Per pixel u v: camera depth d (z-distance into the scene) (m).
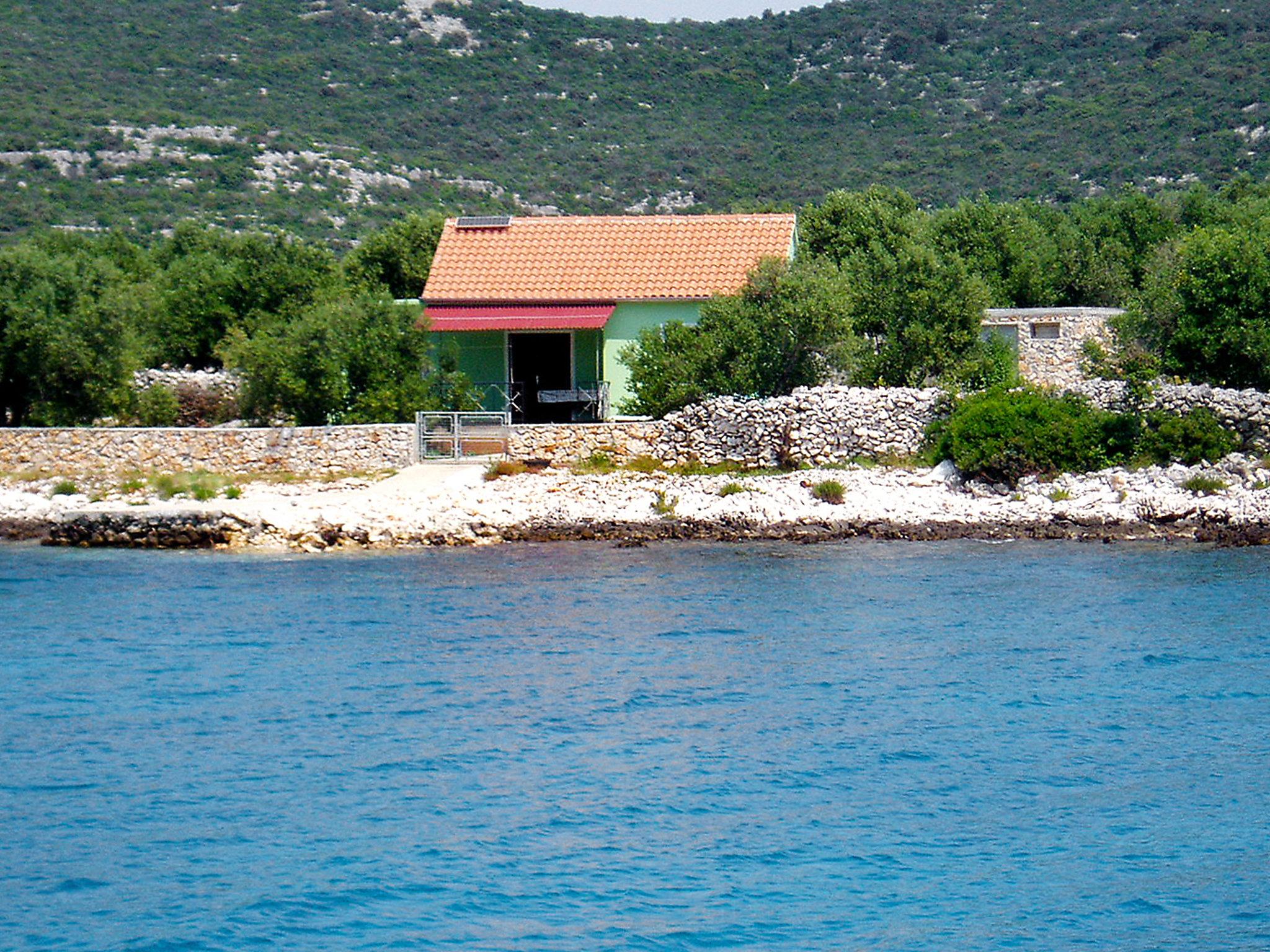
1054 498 109.19
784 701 68.75
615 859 52.62
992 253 161.25
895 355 127.06
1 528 108.88
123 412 128.12
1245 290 118.44
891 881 51.22
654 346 125.50
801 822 55.47
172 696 70.00
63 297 128.25
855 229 153.38
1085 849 53.53
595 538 107.31
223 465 118.06
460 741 63.56
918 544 104.19
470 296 132.25
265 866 52.09
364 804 57.00
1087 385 117.75
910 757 61.59
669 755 61.97
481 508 109.00
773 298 123.88
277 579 95.25
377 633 81.12
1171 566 95.25
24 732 64.94
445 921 48.44
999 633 79.69
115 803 57.28
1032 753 62.00
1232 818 55.88
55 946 46.97
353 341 123.44
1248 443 112.00
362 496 112.25
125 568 99.31
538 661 75.56
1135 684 70.81
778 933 47.84
